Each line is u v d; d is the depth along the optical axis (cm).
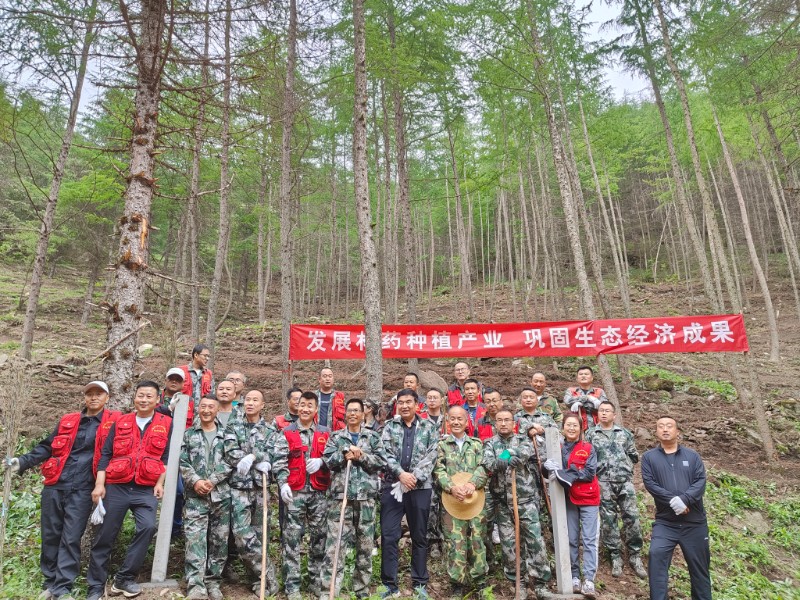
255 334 1858
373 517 489
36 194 2212
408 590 495
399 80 1046
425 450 507
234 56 584
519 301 2705
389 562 477
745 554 671
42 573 449
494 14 1048
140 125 557
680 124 1967
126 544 516
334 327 889
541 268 2806
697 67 1273
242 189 1900
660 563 483
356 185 745
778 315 2466
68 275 2584
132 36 511
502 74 1118
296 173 1425
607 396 894
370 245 734
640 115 2500
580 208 1406
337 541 445
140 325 526
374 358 707
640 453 936
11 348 1320
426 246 3928
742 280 2614
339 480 493
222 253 973
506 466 492
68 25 576
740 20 996
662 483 498
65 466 452
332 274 2552
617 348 884
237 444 477
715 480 867
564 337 899
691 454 502
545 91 1082
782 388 1431
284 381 888
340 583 471
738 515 778
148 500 454
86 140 1413
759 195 3309
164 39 577
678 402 1276
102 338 1638
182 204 1702
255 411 505
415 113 1345
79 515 442
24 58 637
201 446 475
